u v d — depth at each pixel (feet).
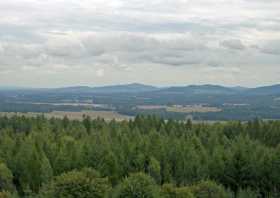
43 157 234.17
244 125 385.09
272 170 228.22
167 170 231.50
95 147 245.86
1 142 296.92
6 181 212.23
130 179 152.05
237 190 219.00
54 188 154.71
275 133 343.67
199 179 221.25
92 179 157.28
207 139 318.04
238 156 233.35
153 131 312.09
